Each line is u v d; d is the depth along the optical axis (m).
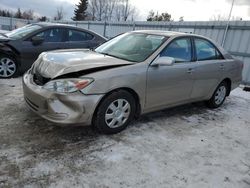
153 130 3.69
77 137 3.24
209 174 2.76
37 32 6.00
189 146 3.34
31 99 3.18
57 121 2.95
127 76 3.25
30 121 3.55
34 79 3.34
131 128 3.67
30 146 2.92
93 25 17.12
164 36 4.00
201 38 4.50
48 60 3.36
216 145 3.47
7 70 5.77
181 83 4.00
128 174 2.60
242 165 3.03
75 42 6.54
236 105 5.60
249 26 8.30
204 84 4.50
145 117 4.17
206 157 3.11
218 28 9.33
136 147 3.14
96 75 3.01
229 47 9.02
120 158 2.87
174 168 2.79
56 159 2.72
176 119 4.26
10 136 3.10
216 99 5.05
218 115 4.74
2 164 2.54
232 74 5.14
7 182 2.30
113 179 2.50
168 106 4.05
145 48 3.81
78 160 2.75
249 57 8.40
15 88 5.05
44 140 3.08
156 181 2.54
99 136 3.32
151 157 2.96
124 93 3.31
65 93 2.88
